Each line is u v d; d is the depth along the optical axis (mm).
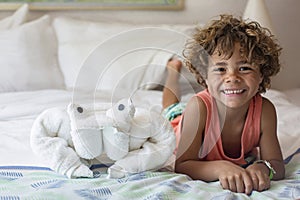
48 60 2322
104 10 2621
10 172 1134
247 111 1297
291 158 1371
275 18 2773
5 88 2176
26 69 2219
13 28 2326
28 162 1262
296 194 1037
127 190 1011
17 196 963
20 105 1802
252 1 2512
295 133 1566
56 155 1132
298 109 1893
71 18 2535
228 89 1211
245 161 1332
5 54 2207
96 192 1002
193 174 1205
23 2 2498
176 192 1011
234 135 1312
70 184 1047
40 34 2346
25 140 1453
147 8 2645
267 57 1265
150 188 1034
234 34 1234
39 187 1027
